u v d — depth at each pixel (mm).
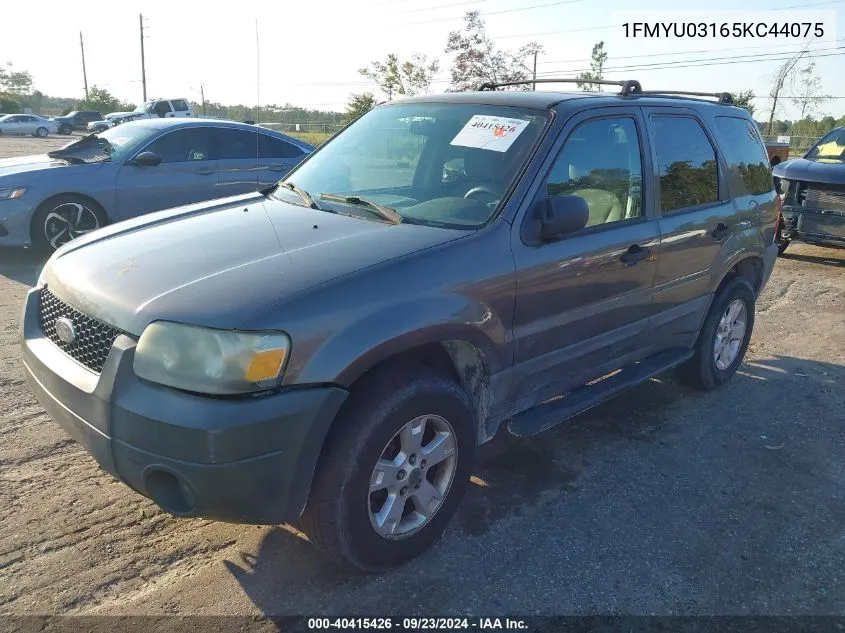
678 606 2816
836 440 4348
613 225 3725
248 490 2400
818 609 2842
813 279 8688
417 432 2842
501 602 2789
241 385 2359
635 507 3506
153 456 2395
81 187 7707
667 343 4430
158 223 3424
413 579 2898
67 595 2680
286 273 2635
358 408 2633
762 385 5215
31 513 3166
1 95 67000
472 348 3043
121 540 3027
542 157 3367
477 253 3008
